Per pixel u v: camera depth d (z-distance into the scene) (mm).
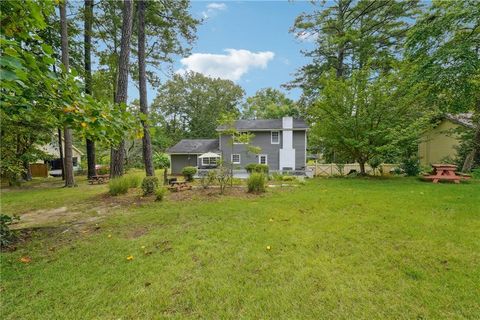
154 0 10070
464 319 1796
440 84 9742
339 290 2186
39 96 2166
